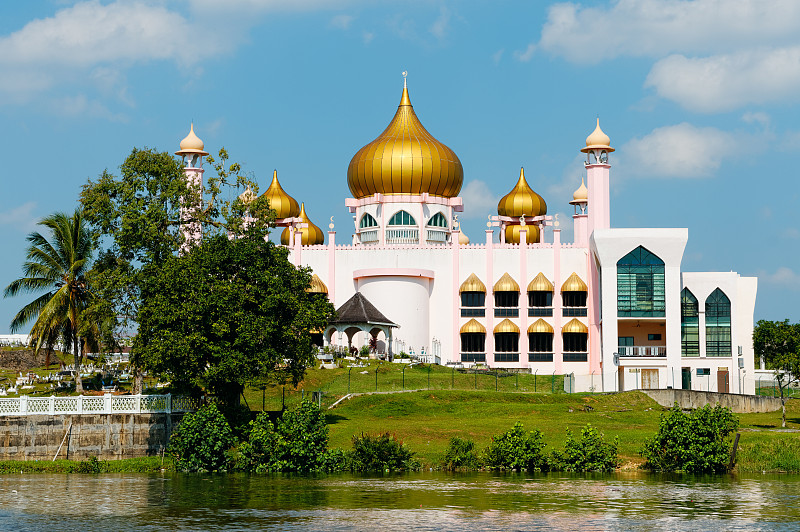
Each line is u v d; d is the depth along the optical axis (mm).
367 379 92812
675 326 105625
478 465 61750
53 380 87250
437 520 45969
